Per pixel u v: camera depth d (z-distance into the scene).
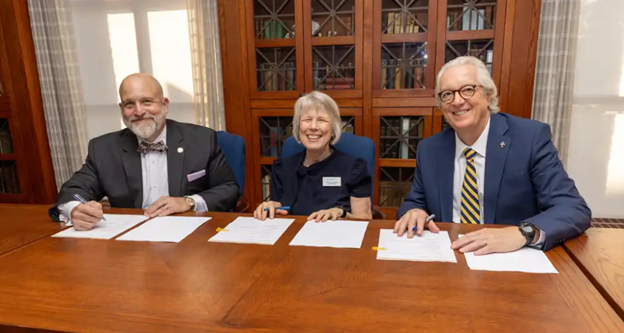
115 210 1.58
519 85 2.62
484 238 1.05
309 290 0.86
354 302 0.80
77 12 3.56
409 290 0.84
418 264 0.98
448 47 2.67
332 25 2.77
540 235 1.05
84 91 3.72
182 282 0.91
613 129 2.97
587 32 2.87
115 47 3.59
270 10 2.82
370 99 2.82
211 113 3.12
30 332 0.74
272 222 1.37
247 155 3.07
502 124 1.44
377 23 2.70
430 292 0.83
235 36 2.89
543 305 0.77
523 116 2.65
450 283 0.87
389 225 1.30
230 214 1.49
